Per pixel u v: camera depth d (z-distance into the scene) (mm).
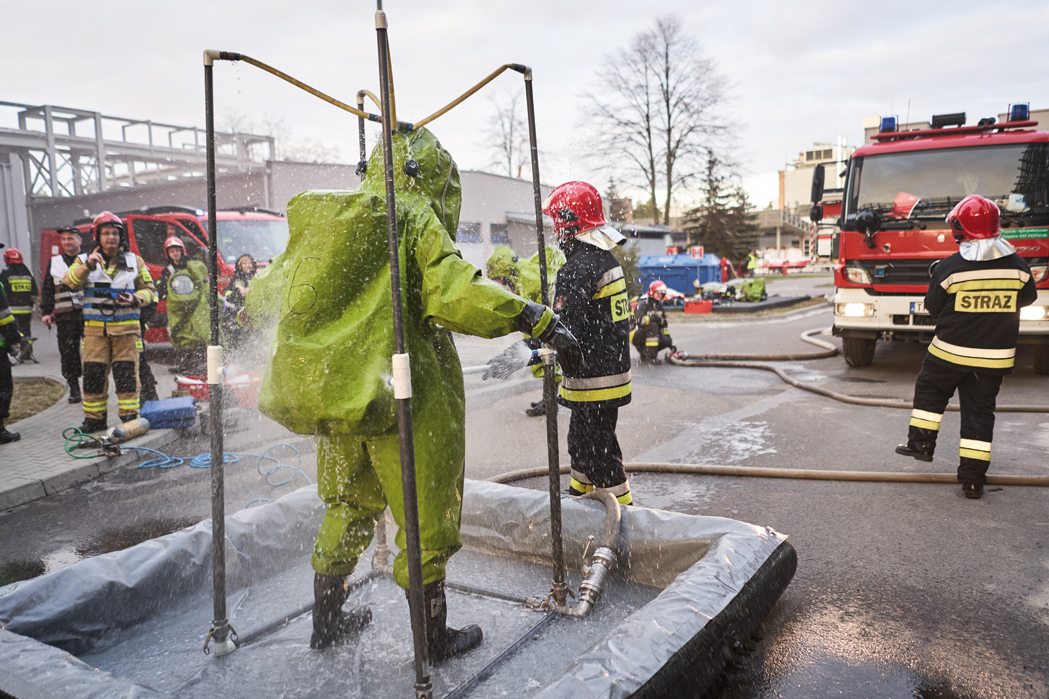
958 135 9102
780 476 5211
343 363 2229
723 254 46969
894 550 3816
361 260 2314
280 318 2307
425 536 2467
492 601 3182
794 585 3453
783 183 80875
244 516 3455
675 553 3160
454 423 2523
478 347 12797
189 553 3137
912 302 8922
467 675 2551
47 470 5750
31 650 2182
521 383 9906
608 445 3664
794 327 16625
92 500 5367
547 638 2812
